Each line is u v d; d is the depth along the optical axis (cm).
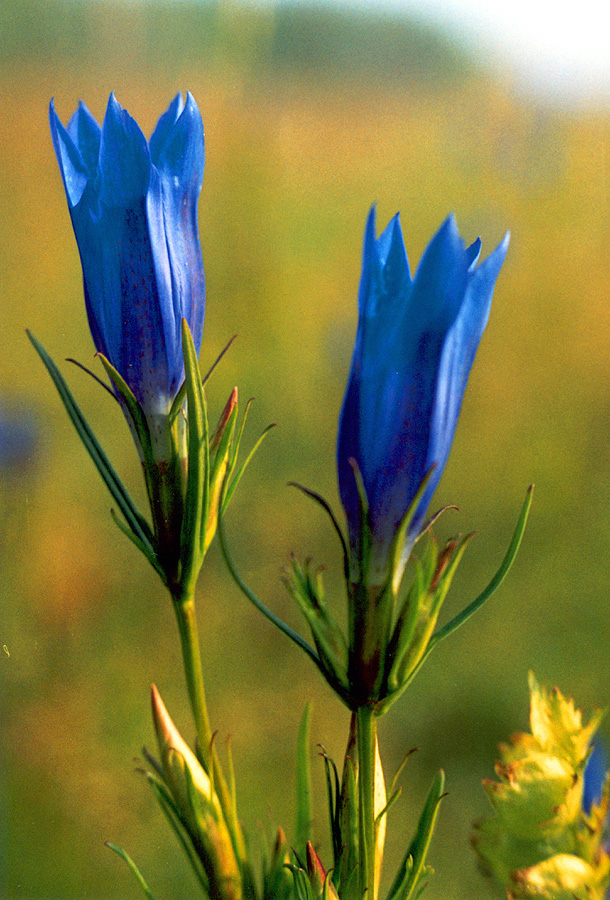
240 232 115
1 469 80
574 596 74
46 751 61
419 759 63
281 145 128
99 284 32
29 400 88
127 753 63
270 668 70
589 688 66
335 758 63
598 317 109
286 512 82
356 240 122
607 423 96
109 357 32
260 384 98
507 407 98
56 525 78
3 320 95
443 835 57
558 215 129
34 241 104
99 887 54
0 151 110
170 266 32
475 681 69
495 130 140
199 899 53
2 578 72
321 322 106
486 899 50
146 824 58
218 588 75
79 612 72
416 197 135
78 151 32
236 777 61
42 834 56
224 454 32
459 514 85
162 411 32
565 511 83
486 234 125
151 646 71
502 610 74
